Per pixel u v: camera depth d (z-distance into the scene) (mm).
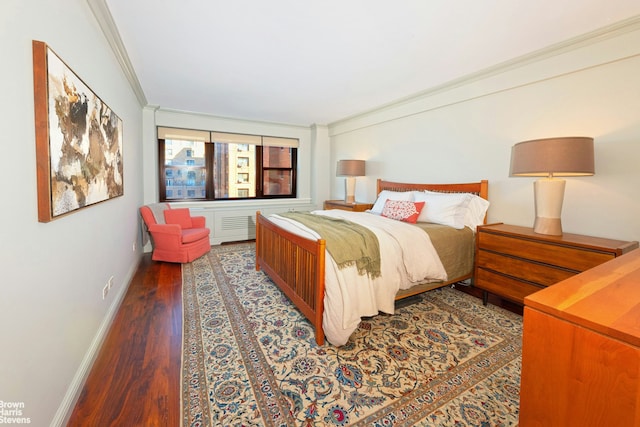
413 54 2418
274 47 2303
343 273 1831
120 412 1314
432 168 3463
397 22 1935
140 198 3844
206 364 1681
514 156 2240
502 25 1968
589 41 2100
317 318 1857
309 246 1973
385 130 4152
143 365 1661
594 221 2174
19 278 959
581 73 2203
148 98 3750
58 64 1242
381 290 2014
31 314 1027
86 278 1619
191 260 3670
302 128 5527
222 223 4789
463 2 1721
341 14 1848
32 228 1056
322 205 5555
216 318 2244
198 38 2162
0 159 882
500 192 2775
